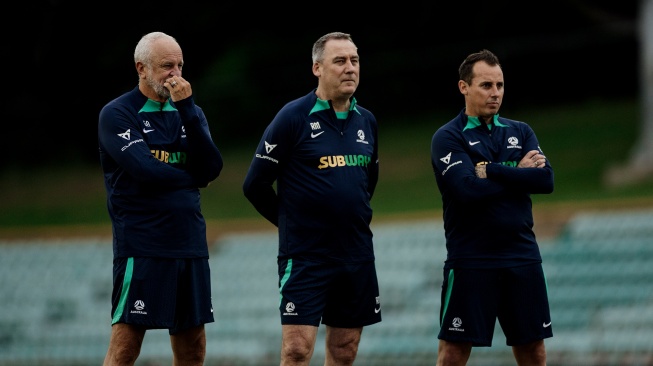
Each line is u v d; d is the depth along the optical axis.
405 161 113.38
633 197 84.12
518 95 131.50
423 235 72.44
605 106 125.81
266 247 77.19
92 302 76.88
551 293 61.22
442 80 132.50
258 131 134.25
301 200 25.14
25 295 79.00
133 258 23.98
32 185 127.56
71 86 130.25
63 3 120.38
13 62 124.75
